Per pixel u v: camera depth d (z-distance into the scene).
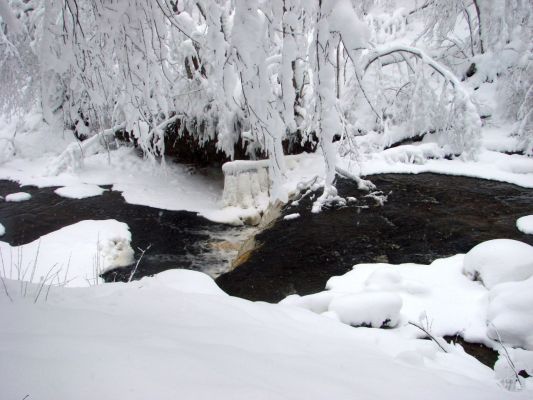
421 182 8.23
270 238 6.70
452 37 12.63
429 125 9.74
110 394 1.34
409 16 13.23
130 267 7.00
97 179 11.39
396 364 2.31
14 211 9.38
